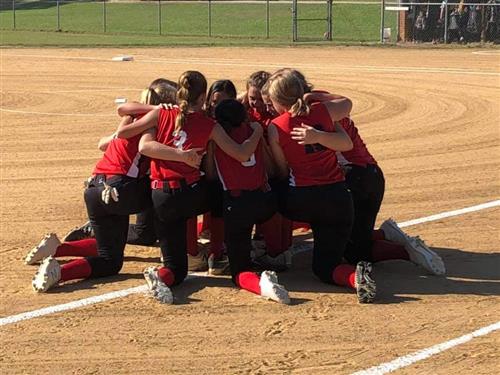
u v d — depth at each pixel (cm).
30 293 721
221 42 3678
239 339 620
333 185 720
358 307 684
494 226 927
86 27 4731
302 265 799
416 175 1194
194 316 667
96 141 1470
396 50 3284
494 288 730
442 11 3609
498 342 613
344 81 2283
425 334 628
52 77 2434
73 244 805
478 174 1198
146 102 750
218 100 781
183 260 734
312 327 642
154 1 5691
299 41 3738
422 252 764
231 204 716
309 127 711
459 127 1589
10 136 1520
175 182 713
